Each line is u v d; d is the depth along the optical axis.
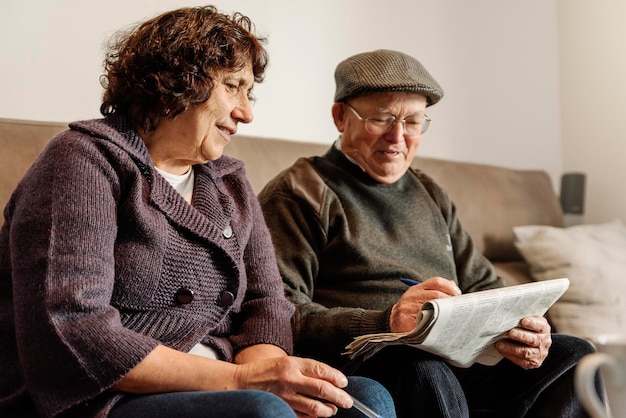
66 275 0.97
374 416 1.03
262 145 1.90
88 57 1.85
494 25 2.97
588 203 3.07
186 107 1.14
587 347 1.37
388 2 2.62
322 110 2.42
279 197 1.55
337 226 1.54
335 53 2.45
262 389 1.01
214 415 0.90
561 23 3.15
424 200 1.67
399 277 1.54
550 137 3.13
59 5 1.81
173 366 0.99
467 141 2.89
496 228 2.41
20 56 1.74
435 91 1.59
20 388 1.02
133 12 1.94
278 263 1.47
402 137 1.59
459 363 1.26
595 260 2.18
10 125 1.41
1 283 1.07
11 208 1.08
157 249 1.09
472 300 1.13
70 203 1.01
